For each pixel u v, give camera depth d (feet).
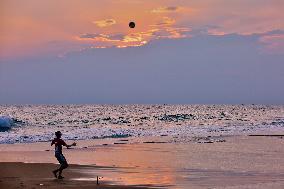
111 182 81.61
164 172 95.71
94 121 419.13
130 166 105.81
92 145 168.45
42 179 84.28
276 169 101.24
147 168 102.22
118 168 101.65
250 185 79.30
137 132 259.19
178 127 320.70
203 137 210.18
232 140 189.98
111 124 369.91
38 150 150.61
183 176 89.92
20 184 77.30
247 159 120.57
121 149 150.92
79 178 86.07
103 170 98.12
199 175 91.45
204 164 109.91
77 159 121.49
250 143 174.29
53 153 139.74
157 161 116.57
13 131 275.59
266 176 90.58
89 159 121.70
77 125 351.05
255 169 100.83
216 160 118.62
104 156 129.39
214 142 179.83
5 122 298.76
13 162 108.68
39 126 331.57
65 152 141.18
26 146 167.22
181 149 150.30
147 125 354.33
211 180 85.10
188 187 77.10
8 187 73.67
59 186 75.97
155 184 79.97
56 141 86.84
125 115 587.68
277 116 573.33
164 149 150.71
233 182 82.74
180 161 116.16
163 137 214.69
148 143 177.17
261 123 379.55
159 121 427.74
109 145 167.73
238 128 301.63
